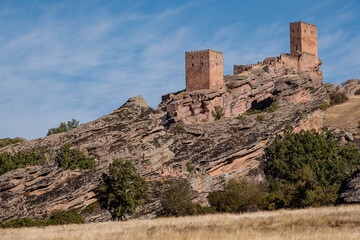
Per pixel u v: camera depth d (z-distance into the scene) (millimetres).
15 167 65188
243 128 102312
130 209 69875
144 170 78062
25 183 64562
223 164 93875
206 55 126812
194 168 88688
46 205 64562
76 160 72125
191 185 82188
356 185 72812
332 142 101125
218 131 100562
